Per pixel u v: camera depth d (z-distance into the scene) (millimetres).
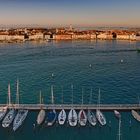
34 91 163125
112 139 101125
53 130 106250
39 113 114125
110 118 115188
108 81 185500
